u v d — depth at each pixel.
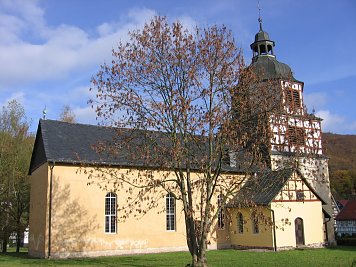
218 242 33.41
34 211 30.67
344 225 54.09
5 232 36.19
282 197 30.67
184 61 19.30
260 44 39.00
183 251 31.31
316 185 36.41
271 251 29.42
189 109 18.70
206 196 19.59
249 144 19.36
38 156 31.17
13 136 40.28
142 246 30.20
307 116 20.52
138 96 19.53
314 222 32.66
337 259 23.38
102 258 26.55
